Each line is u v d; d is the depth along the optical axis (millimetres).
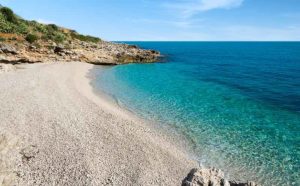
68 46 77562
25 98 31703
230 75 68688
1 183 14883
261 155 23406
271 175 20344
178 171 20078
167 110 34844
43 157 19688
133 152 22141
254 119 32812
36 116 26703
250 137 27188
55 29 102688
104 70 67312
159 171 19766
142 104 37125
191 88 49906
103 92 43000
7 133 20531
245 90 49844
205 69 79688
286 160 22594
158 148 23422
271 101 41938
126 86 48969
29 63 60375
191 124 30094
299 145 25516
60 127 25016
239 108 37375
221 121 31609
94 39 125625
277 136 27609
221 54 151000
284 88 51938
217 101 40781
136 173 19094
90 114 29609
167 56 119812
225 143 25578
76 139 23062
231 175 20156
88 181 17531
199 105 38031
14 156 18469
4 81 38781
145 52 103125
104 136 24438
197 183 12258
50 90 37062
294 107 38688
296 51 185750
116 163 20125
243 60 113188
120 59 83688
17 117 25734
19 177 17094
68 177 17766
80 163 19453
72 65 65688
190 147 24406
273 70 80062
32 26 87000
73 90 39469
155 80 56844
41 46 68688
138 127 27766
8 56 56469
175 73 68625
